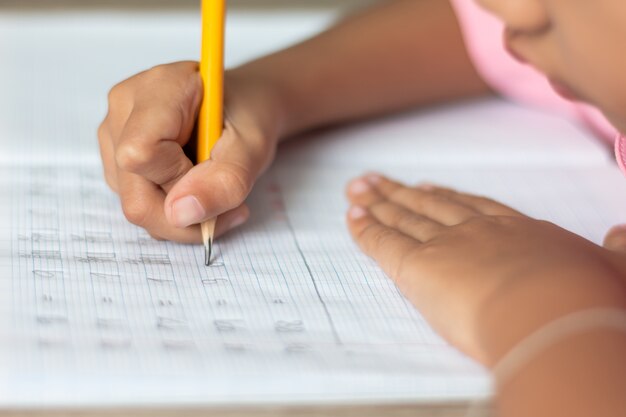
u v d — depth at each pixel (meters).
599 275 0.54
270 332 0.55
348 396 0.53
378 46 0.74
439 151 0.71
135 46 0.80
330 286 0.59
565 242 0.57
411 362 0.54
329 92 0.71
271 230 0.63
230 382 0.53
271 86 0.69
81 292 0.57
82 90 0.74
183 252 0.61
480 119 0.75
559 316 0.52
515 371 0.51
